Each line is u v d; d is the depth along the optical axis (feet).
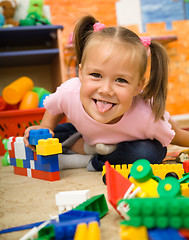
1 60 7.18
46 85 8.34
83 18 3.33
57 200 2.26
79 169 3.72
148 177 2.28
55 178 3.15
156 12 8.76
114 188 1.98
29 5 7.53
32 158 3.33
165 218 1.54
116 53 2.66
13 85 6.08
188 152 4.03
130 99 2.83
